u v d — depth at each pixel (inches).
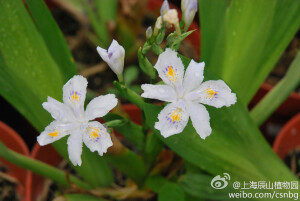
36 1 13.7
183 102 11.8
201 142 14.0
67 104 11.8
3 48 14.7
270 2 15.1
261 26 15.3
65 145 15.4
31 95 15.1
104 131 11.7
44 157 18.7
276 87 17.0
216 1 15.2
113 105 11.7
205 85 12.0
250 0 15.4
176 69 11.8
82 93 11.8
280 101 16.6
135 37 20.3
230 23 15.6
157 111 12.8
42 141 11.8
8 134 19.2
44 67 14.9
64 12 25.4
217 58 15.6
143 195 16.6
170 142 13.6
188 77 11.8
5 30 14.6
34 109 15.2
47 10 13.9
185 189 15.2
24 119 22.7
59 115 11.8
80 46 24.0
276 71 23.8
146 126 14.3
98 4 21.1
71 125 11.8
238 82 15.8
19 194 19.8
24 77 15.0
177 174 18.3
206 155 14.2
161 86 11.7
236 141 14.4
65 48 14.5
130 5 18.9
